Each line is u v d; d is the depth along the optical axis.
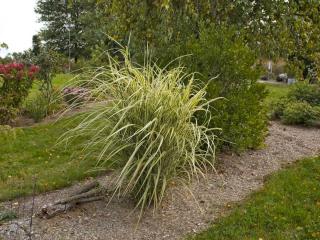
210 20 7.61
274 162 6.92
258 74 6.85
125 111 4.27
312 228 4.39
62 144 8.02
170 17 7.06
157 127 4.48
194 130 4.62
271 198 5.18
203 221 4.68
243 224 4.50
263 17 8.00
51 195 5.57
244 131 6.58
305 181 5.77
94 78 4.84
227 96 6.54
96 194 5.15
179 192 5.32
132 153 4.52
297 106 10.46
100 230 4.43
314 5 7.75
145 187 4.71
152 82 4.75
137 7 7.18
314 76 8.66
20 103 11.61
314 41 7.98
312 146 8.13
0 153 7.81
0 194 5.55
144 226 4.53
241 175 6.21
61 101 11.60
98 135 4.80
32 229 4.41
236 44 6.71
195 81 6.20
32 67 11.94
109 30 7.68
